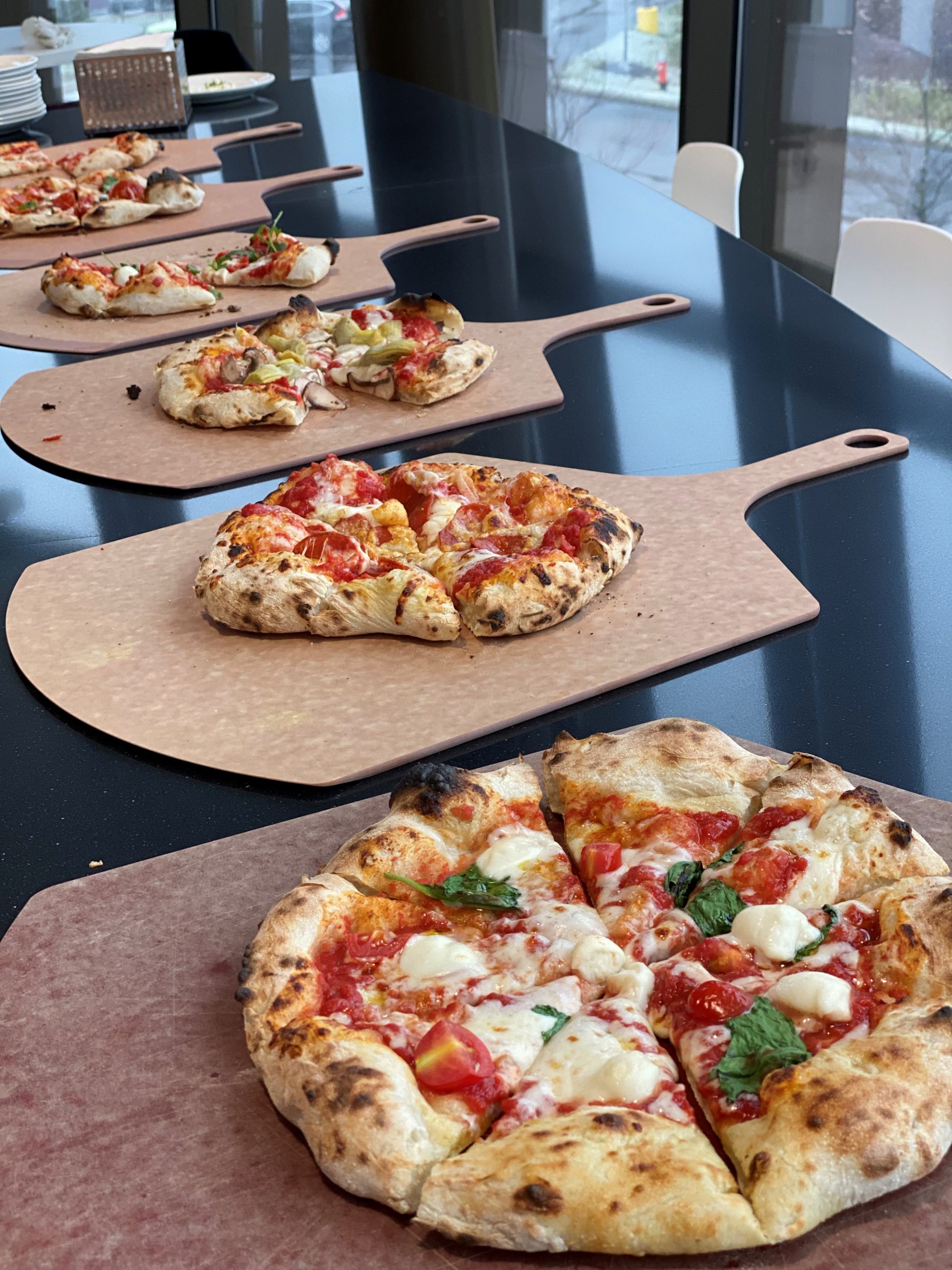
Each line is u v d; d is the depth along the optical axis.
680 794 1.20
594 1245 0.81
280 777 1.35
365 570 1.65
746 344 2.49
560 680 1.48
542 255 3.09
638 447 2.08
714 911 1.06
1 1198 0.89
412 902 1.11
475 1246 0.84
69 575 1.80
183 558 1.83
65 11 7.48
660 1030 0.98
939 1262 0.81
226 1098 0.97
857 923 1.03
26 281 3.15
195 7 7.43
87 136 4.59
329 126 4.50
